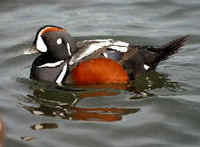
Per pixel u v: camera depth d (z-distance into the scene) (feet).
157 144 29.48
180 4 55.77
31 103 35.58
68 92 37.65
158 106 34.55
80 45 40.78
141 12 54.60
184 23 51.52
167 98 35.88
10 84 39.11
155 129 31.30
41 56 41.29
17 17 53.78
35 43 40.16
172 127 31.53
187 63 42.88
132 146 29.22
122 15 53.93
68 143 29.55
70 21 52.60
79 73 38.24
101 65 38.17
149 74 40.86
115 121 32.32
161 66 42.55
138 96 36.55
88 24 51.85
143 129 31.30
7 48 46.34
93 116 33.09
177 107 34.30
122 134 30.68
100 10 55.36
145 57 40.60
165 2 56.44
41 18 53.36
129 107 34.53
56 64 39.81
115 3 57.11
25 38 48.47
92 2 57.62
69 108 34.58
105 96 36.63
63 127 31.53
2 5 56.75
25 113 33.76
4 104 35.22
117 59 38.88
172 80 39.63
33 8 56.08
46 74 39.65
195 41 47.44
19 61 44.01
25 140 29.89
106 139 30.04
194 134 30.68
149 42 47.62
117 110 34.06
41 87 38.78
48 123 32.17
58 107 34.81
